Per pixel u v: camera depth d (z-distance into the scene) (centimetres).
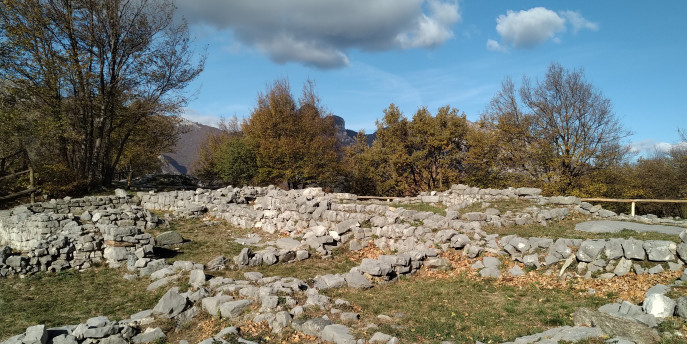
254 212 2030
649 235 1284
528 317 867
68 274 1338
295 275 1280
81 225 1526
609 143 2906
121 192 2597
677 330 690
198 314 959
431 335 788
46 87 2714
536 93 3108
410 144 3288
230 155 3853
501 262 1255
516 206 1852
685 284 898
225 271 1290
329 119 4472
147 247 1444
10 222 1706
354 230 1611
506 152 3120
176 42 3155
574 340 679
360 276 1148
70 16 2783
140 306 1067
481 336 778
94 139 3083
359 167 3478
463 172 3259
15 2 2586
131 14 2988
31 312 1048
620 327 692
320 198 1922
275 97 4006
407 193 3269
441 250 1385
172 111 3164
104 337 838
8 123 2645
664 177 2980
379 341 746
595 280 1070
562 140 2958
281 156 3519
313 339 790
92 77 2780
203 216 2222
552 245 1227
